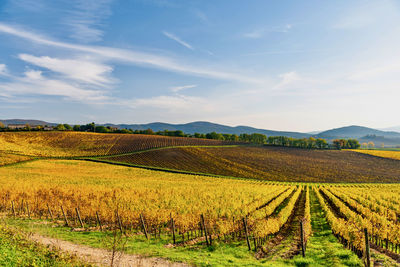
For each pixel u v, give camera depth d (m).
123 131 177.12
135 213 21.72
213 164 96.06
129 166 84.75
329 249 15.80
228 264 12.64
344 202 37.97
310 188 62.31
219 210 27.44
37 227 19.25
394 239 15.99
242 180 71.62
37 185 40.16
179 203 31.03
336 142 167.62
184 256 13.73
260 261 13.53
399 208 30.28
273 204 31.20
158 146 121.62
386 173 91.38
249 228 19.80
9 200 27.31
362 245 13.84
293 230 21.50
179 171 81.06
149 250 14.62
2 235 12.35
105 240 16.09
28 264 9.50
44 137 124.81
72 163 82.44
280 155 122.81
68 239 16.30
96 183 49.88
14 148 98.25
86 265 10.48
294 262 13.38
